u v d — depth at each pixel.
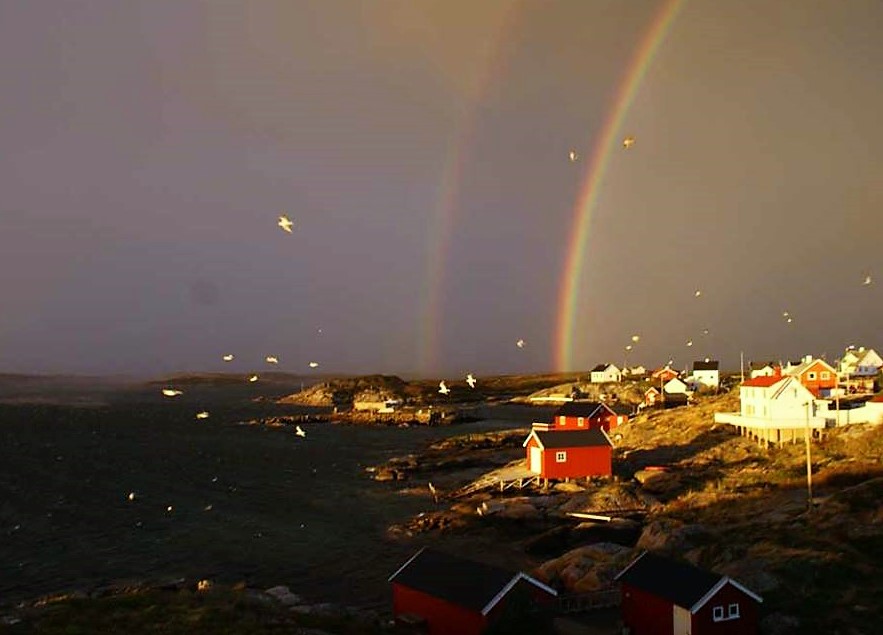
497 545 63.03
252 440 148.62
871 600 38.66
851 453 71.44
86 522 74.81
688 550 49.19
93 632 35.56
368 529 70.38
